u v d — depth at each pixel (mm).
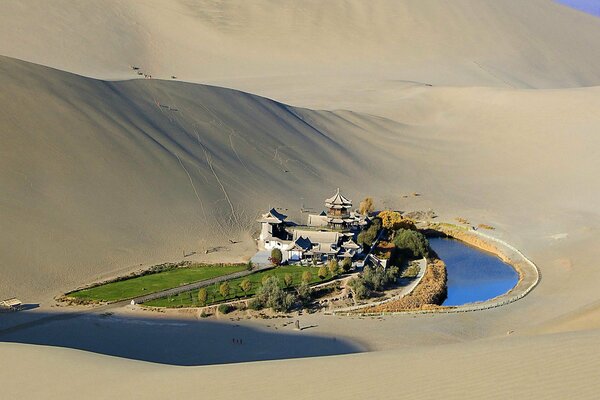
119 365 39594
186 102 135875
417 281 83688
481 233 107125
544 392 27578
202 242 93312
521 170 143000
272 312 71688
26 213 87438
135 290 76000
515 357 31984
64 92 116125
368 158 144750
